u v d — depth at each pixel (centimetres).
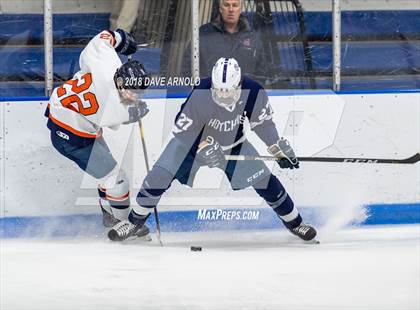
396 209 1502
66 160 1422
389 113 1493
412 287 1021
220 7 1448
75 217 1429
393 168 1495
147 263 1171
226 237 1420
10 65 1438
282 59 1492
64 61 1453
